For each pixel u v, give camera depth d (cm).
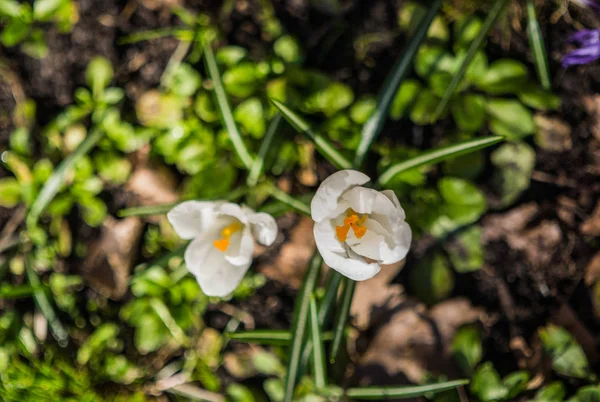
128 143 46
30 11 47
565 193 45
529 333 45
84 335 47
